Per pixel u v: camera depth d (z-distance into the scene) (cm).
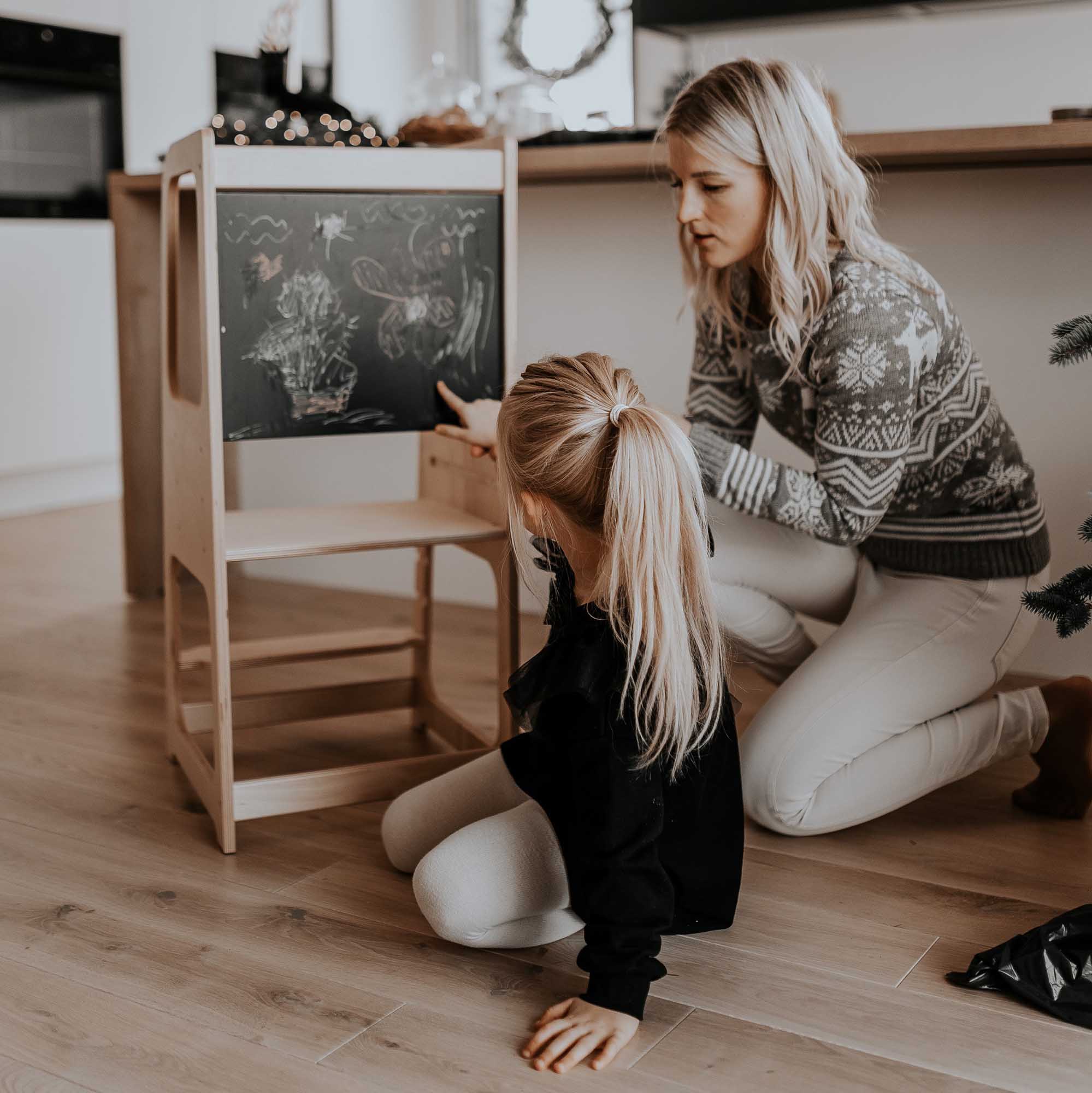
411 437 299
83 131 435
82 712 228
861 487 164
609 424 126
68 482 449
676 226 255
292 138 188
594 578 133
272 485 317
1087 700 175
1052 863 166
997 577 174
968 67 354
